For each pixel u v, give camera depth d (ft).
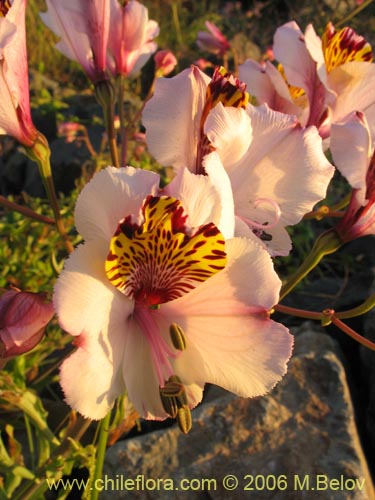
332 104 0.55
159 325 0.43
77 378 0.37
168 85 0.46
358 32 1.93
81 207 0.38
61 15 0.58
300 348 0.85
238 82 0.46
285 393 0.77
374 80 0.55
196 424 0.74
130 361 0.41
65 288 0.36
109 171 0.37
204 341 0.42
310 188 0.49
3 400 0.72
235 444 0.73
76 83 2.05
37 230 0.95
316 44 0.54
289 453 0.72
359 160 0.45
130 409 0.79
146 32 0.66
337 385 0.77
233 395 0.77
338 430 0.73
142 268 0.40
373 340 0.86
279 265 1.25
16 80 0.49
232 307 0.41
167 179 1.22
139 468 0.72
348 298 1.07
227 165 0.47
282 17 2.44
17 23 0.47
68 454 0.63
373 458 0.79
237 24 2.43
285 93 0.59
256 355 0.40
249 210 0.50
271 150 0.48
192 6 2.79
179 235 0.38
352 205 0.50
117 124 1.01
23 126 0.51
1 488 0.71
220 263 0.39
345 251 1.25
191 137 0.46
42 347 0.84
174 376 0.40
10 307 0.43
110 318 0.39
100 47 0.59
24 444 0.84
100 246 0.38
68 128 1.20
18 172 1.49
